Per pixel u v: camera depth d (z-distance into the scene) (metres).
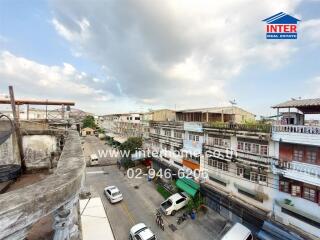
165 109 33.84
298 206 12.09
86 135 69.69
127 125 44.28
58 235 2.13
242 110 23.33
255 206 14.53
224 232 15.77
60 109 13.44
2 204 1.39
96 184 26.28
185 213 18.69
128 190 24.59
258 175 14.30
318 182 10.59
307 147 11.45
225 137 16.77
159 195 23.25
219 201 17.52
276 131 12.55
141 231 15.03
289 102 13.06
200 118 23.73
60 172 2.15
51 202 1.67
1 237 1.34
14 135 4.86
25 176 4.40
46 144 5.66
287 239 12.05
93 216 14.65
